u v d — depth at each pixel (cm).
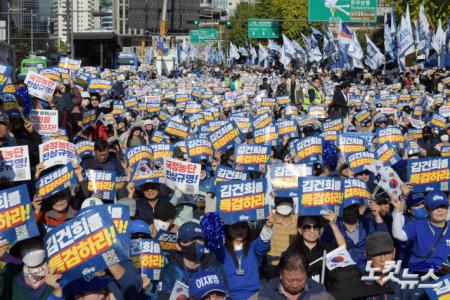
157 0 8062
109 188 1102
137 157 1308
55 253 638
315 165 1309
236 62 11181
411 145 1603
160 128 2148
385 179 1005
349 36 4769
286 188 938
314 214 837
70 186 906
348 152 1402
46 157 1162
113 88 3225
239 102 2978
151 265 820
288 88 3575
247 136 1622
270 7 9650
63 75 2686
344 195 909
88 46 5753
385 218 990
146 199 1060
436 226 857
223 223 823
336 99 2398
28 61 4847
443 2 5866
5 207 736
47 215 891
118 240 639
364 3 4709
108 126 2009
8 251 742
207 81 4959
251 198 835
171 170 1105
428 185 1012
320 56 6022
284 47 6156
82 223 639
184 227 761
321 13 4731
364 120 2159
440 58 5062
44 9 11212
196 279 642
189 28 8150
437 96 2797
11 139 1195
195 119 2230
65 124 2044
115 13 14550
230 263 809
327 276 764
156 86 4066
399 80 4797
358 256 895
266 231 816
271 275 854
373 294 720
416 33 5522
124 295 702
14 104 1366
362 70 5975
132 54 7300
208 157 1438
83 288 616
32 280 689
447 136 1669
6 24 6638
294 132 1719
